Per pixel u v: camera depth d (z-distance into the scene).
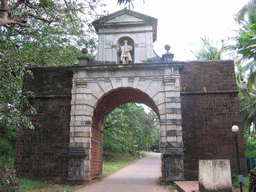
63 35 18.36
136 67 14.02
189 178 12.67
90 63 14.69
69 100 14.49
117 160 32.09
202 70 14.09
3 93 11.05
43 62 16.70
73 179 12.83
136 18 14.91
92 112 13.88
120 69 14.22
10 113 10.99
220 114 13.44
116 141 30.67
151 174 18.66
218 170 8.77
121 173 19.39
